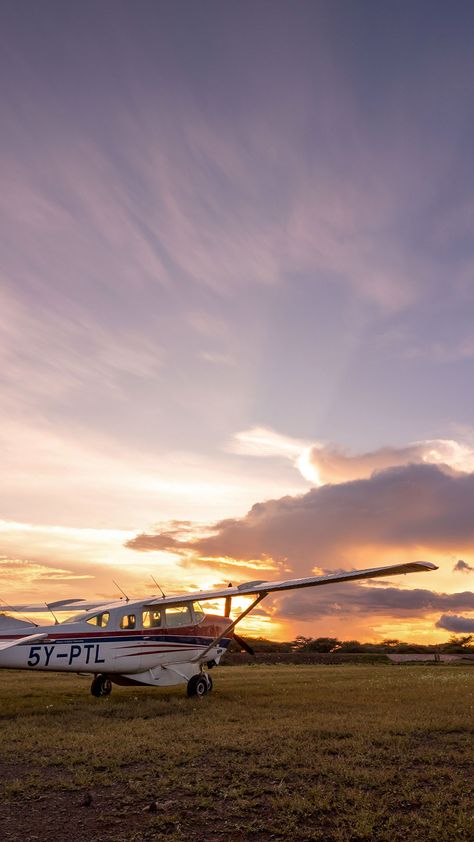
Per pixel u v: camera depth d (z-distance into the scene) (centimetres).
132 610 1193
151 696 1229
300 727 784
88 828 455
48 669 1075
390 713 903
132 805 503
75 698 1188
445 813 460
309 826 451
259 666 2434
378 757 622
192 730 786
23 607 1286
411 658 3103
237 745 680
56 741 725
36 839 437
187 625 1263
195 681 1223
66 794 533
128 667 1155
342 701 1057
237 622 1254
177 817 468
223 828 451
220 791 526
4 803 512
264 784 545
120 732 780
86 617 1144
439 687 1330
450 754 638
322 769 577
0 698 1180
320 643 3922
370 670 2105
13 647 1057
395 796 508
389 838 420
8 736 761
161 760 635
